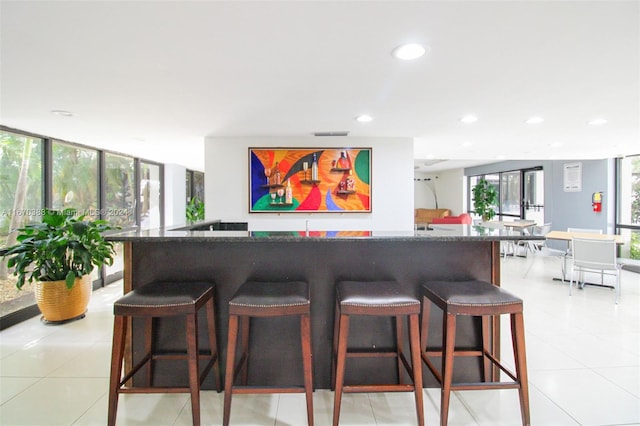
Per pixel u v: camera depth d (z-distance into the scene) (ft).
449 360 5.45
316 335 6.62
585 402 6.27
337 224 13.29
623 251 18.28
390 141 13.25
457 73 6.46
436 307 6.77
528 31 4.87
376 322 6.65
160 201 19.75
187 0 4.06
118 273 15.79
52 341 9.11
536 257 21.27
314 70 6.29
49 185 11.84
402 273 6.64
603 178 18.85
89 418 5.87
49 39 4.99
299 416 5.93
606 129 11.37
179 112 9.09
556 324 10.14
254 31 4.84
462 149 16.02
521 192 24.52
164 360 6.67
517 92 7.54
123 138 12.46
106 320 10.68
